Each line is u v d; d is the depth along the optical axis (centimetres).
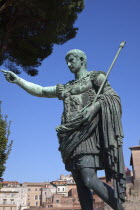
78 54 512
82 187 468
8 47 1092
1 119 1031
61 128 468
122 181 429
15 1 962
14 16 1012
